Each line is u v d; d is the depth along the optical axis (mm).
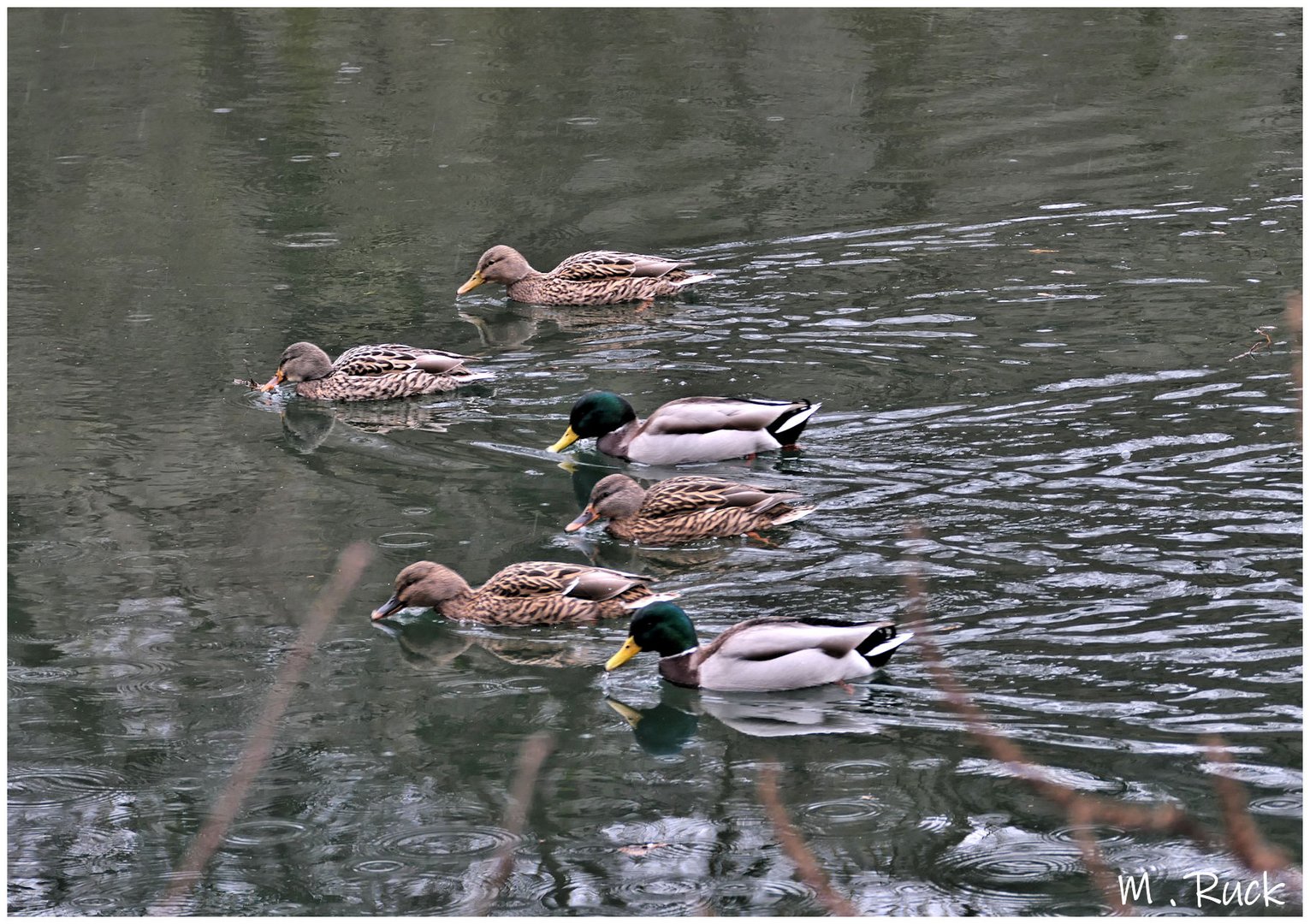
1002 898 9422
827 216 26328
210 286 24109
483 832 10406
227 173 29641
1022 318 21156
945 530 14914
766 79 35031
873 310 21844
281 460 17672
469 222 26844
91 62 36750
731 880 9750
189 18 40188
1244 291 21844
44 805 10812
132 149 31062
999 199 26812
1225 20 38781
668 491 15523
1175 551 14172
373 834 10430
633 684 12781
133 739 11688
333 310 23078
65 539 15430
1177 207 25984
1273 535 14414
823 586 13961
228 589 14352
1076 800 10344
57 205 28031
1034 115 32000
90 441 18203
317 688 12602
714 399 17609
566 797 10867
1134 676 12039
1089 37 37781
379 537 15523
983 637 12781
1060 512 15148
